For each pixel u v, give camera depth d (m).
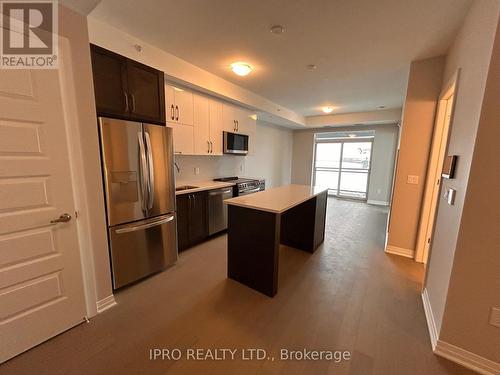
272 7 1.87
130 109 2.09
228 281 2.38
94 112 1.73
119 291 2.18
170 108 2.97
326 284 2.35
